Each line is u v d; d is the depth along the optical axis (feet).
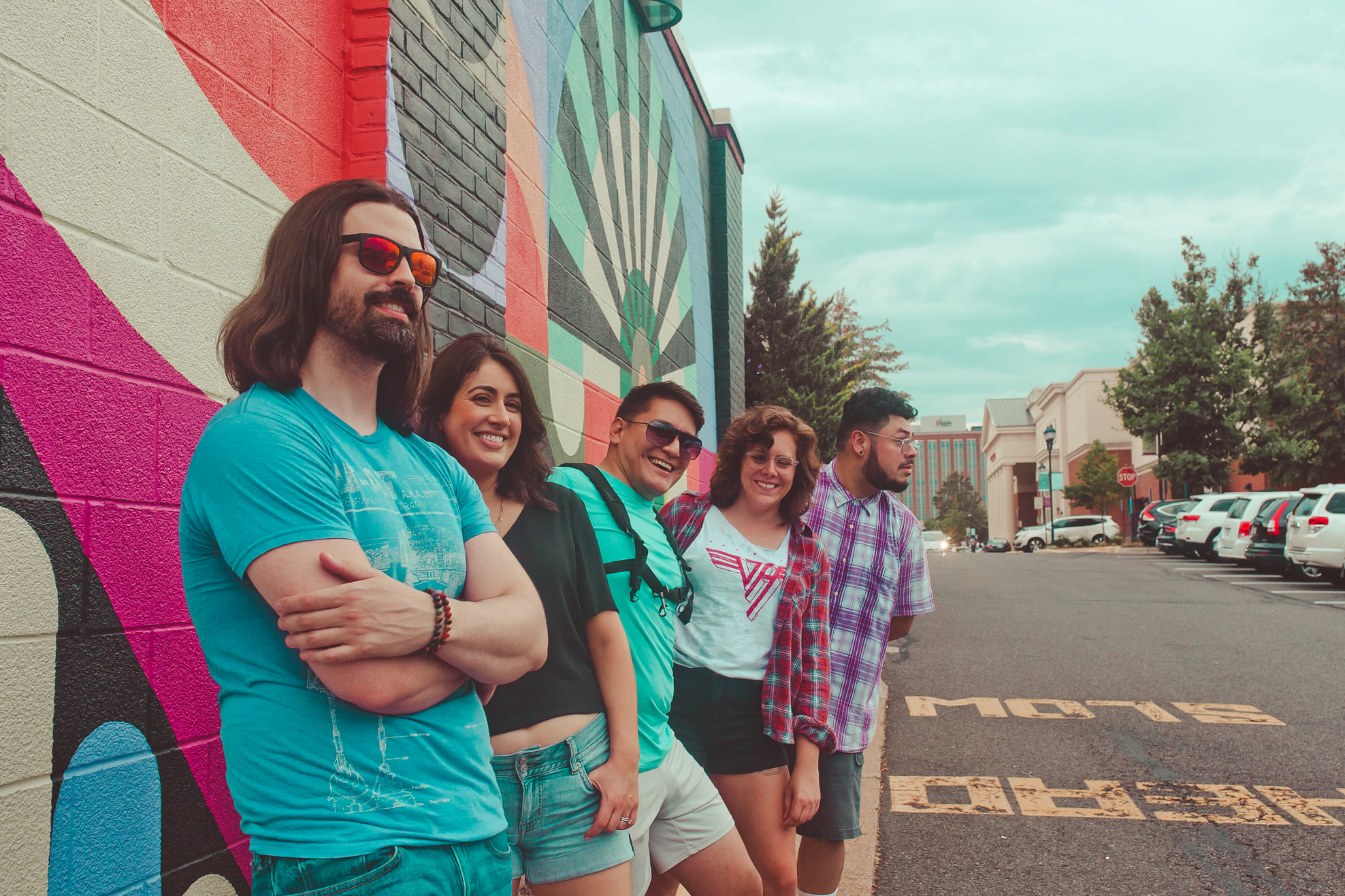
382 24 10.28
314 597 4.14
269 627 4.44
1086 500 167.94
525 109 15.84
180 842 6.79
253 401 4.61
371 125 10.14
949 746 19.62
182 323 7.30
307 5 9.52
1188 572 65.98
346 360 4.94
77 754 5.91
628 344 22.84
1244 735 20.29
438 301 11.74
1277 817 15.12
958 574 67.92
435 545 5.00
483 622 4.76
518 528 6.99
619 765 6.70
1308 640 33.47
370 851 4.24
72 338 6.10
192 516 4.51
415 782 4.50
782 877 8.99
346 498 4.63
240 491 4.31
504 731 6.55
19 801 5.46
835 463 10.98
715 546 9.32
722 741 8.98
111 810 6.16
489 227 13.70
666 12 24.66
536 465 7.25
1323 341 96.53
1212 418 100.73
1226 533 67.82
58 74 6.10
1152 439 107.76
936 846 13.97
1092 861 13.30
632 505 8.37
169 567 6.90
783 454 9.15
